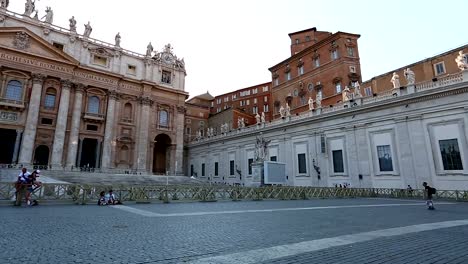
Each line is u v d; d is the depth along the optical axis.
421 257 5.07
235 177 45.84
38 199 14.66
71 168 41.28
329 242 6.36
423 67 31.41
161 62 56.22
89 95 46.38
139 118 51.09
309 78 46.69
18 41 39.94
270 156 40.31
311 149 34.66
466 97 22.44
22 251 5.25
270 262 4.73
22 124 39.22
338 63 41.59
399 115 26.72
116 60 50.34
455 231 7.88
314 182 33.69
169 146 55.03
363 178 28.88
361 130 29.73
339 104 32.78
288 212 12.52
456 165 22.59
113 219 9.73
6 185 14.45
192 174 58.06
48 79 42.44
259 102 68.62
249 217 10.70
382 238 6.83
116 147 47.62
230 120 58.88
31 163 38.25
